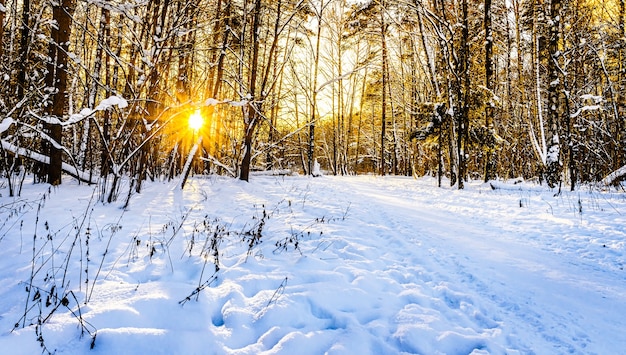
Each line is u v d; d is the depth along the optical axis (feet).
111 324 8.61
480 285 12.71
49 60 28.76
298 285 11.73
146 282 11.76
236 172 51.11
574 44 52.03
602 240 17.47
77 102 50.21
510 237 19.56
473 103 50.57
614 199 28.27
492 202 30.66
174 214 22.09
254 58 42.86
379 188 46.06
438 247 17.19
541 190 36.70
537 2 52.21
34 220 17.43
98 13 42.86
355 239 18.02
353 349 8.42
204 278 12.16
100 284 10.89
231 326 9.34
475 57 56.13
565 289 12.35
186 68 40.42
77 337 8.02
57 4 27.48
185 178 32.60
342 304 10.81
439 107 52.60
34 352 7.38
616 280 13.10
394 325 9.75
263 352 8.29
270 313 9.72
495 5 65.21
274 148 80.79
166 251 14.58
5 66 31.01
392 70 90.48
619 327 9.89
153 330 8.44
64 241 14.74
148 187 33.71
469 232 20.67
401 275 13.57
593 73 61.72
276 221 21.85
